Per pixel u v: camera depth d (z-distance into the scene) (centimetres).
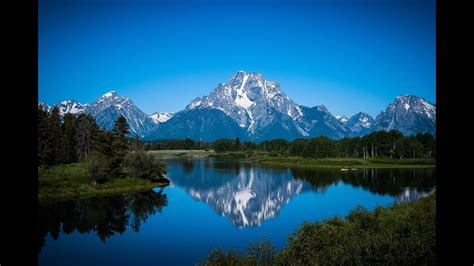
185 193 7794
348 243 2073
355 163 14188
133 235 4394
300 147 18150
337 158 16450
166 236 4362
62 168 8062
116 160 8562
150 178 9100
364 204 6034
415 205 3108
